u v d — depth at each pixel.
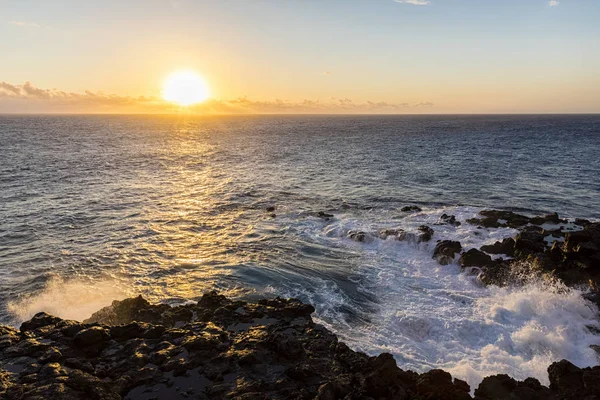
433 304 18.58
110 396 10.96
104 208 34.91
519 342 15.67
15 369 11.75
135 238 27.53
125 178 48.84
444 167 56.19
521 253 22.98
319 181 47.19
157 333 14.34
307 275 21.67
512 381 12.39
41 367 11.85
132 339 13.86
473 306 18.44
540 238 24.88
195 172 54.00
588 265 20.69
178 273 22.03
